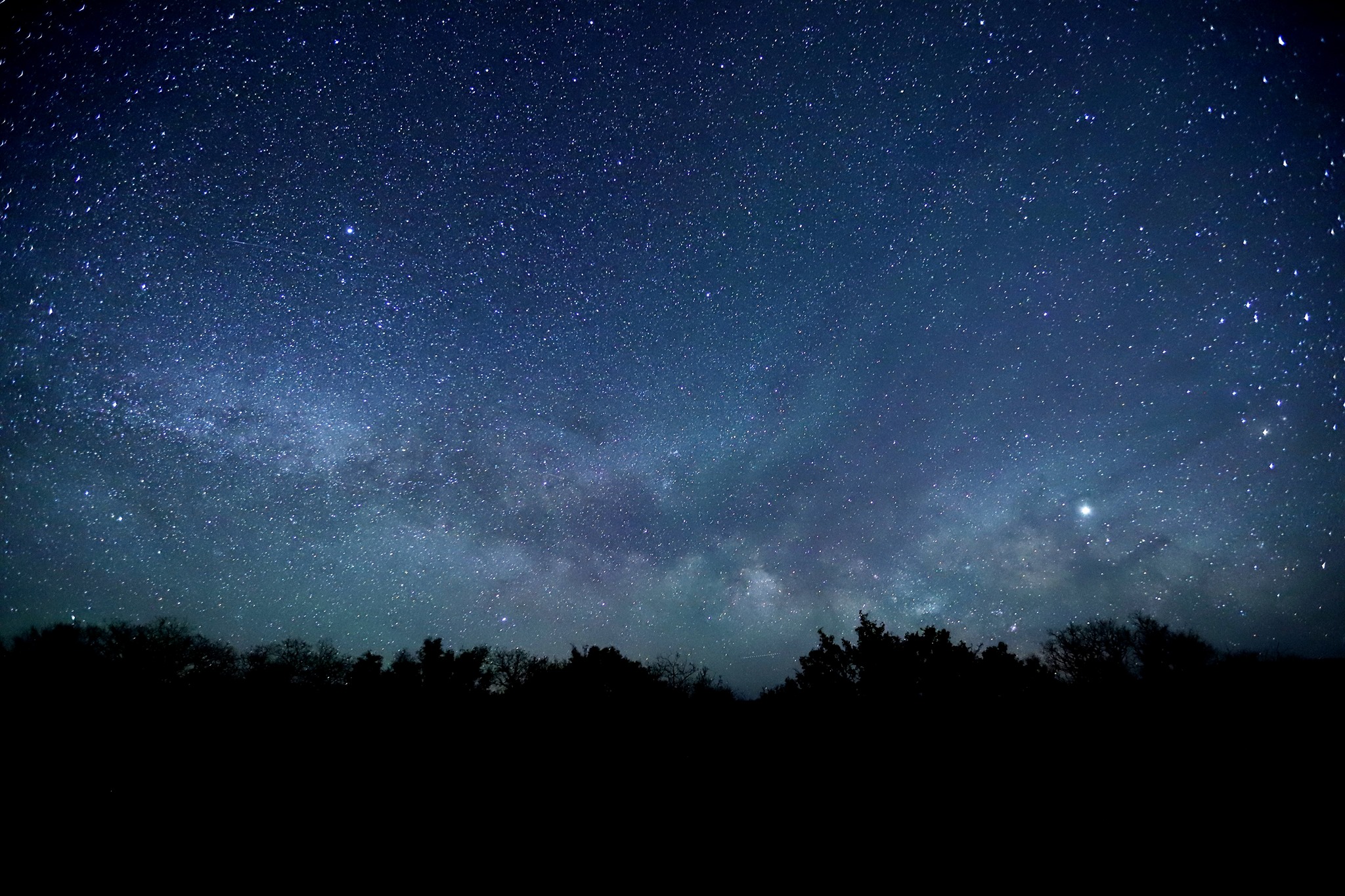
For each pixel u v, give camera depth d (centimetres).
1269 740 678
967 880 483
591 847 632
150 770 863
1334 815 495
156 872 580
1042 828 548
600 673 1055
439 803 761
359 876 577
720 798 738
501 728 988
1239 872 441
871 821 616
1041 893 451
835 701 810
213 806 748
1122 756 680
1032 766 675
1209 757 649
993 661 791
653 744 956
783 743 834
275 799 773
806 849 578
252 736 999
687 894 520
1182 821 525
